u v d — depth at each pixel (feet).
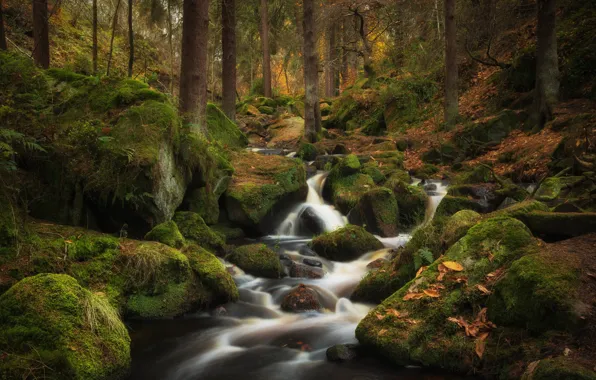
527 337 11.46
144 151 19.34
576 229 15.05
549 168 28.43
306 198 32.42
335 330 15.65
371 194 27.68
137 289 16.26
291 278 20.42
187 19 30.55
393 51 81.97
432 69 67.05
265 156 34.91
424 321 13.10
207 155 25.80
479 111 48.62
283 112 81.82
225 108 53.47
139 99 22.41
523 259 12.56
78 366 11.10
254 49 111.86
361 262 22.53
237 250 21.53
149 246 17.37
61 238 16.63
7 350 11.02
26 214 16.79
